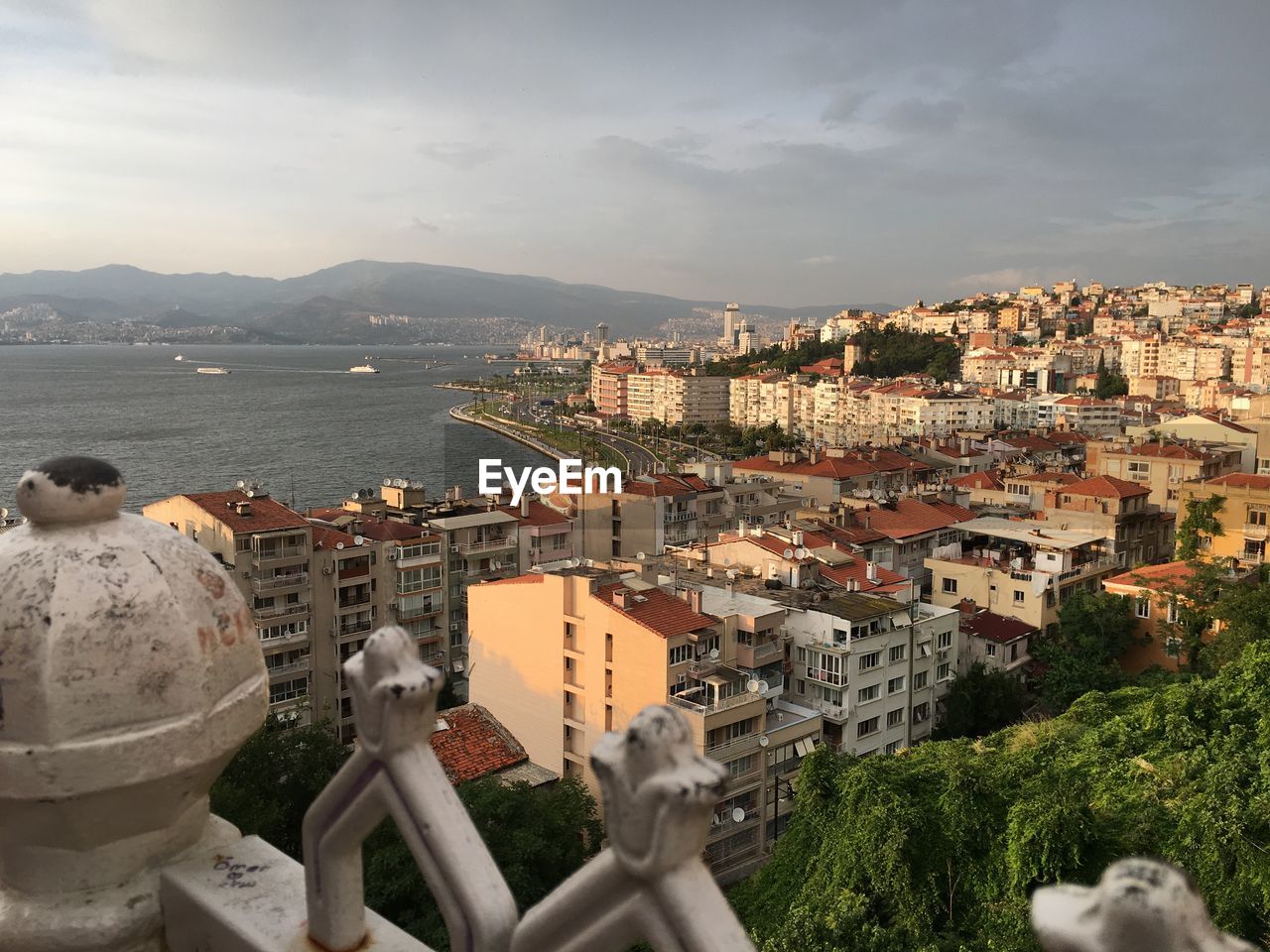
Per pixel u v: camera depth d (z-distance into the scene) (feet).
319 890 11.30
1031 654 191.31
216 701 12.37
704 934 7.70
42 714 11.15
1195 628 171.32
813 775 102.94
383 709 10.16
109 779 11.46
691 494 283.38
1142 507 255.50
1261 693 99.91
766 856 138.41
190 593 12.29
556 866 93.45
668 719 8.08
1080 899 7.20
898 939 80.64
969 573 208.64
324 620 184.75
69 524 11.92
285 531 177.27
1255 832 76.43
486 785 98.94
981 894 83.35
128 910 12.20
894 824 87.35
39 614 11.22
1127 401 568.41
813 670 155.84
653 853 7.80
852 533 231.50
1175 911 6.57
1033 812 80.69
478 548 223.30
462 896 9.74
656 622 137.28
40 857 12.19
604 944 8.51
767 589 174.19
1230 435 328.29
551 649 148.15
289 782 101.40
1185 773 88.33
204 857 13.12
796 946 81.97
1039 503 297.74
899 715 162.20
